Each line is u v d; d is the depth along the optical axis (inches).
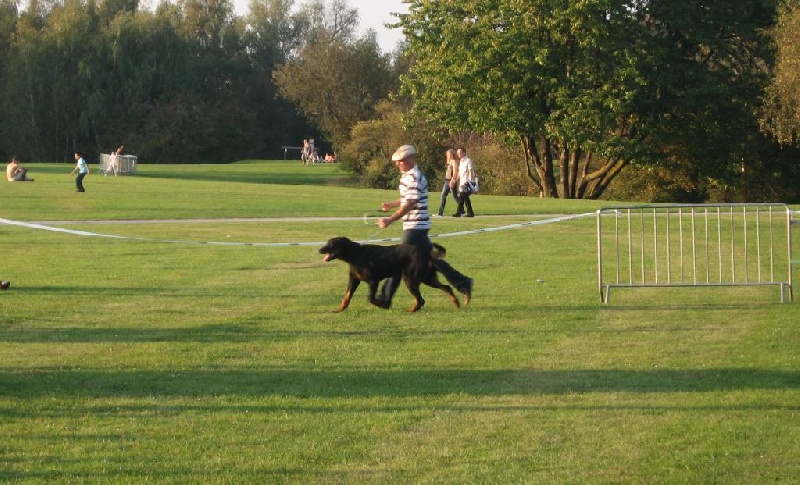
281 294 489.4
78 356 351.9
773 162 1859.0
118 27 3307.1
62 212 1040.2
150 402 293.7
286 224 905.5
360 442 257.0
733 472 233.8
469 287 432.5
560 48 1590.8
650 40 1592.0
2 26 3540.8
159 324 412.2
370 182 2317.9
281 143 3956.7
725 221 881.5
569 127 1550.2
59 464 239.6
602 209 473.7
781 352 357.7
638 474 232.8
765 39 1625.2
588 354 356.8
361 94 3093.0
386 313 436.1
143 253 673.0
